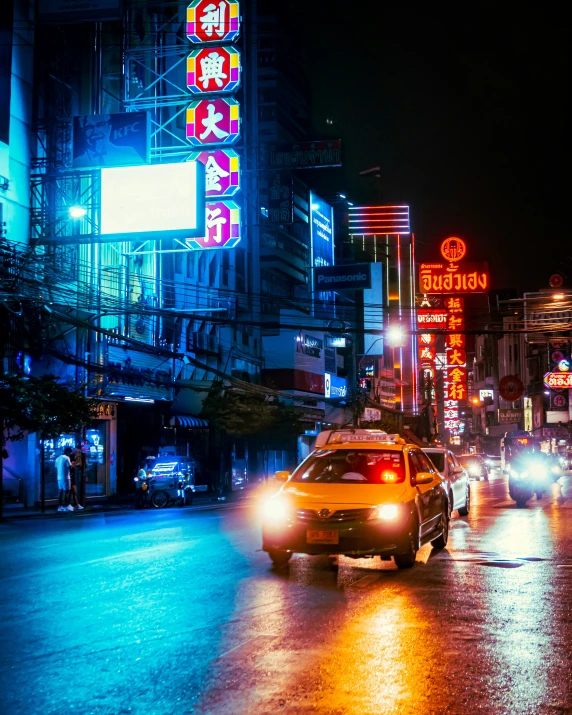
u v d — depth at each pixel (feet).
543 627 23.98
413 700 16.93
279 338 171.94
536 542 47.42
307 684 18.08
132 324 110.11
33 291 75.41
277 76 200.64
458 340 280.72
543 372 324.19
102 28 108.17
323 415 186.39
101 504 95.40
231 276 152.76
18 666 20.02
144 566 37.22
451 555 41.42
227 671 19.29
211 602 28.12
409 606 27.27
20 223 91.71
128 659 20.56
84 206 93.86
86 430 101.96
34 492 91.40
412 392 270.46
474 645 21.72
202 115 106.73
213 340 140.36
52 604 28.02
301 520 34.78
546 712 16.26
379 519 34.63
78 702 17.16
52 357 94.27
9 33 91.45
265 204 170.30
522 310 103.19
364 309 220.23
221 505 94.17
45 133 96.63
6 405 72.33
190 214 91.56
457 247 233.96
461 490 66.64
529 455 91.86
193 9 108.37
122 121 93.76
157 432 120.98
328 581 32.76
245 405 124.26
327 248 211.00
